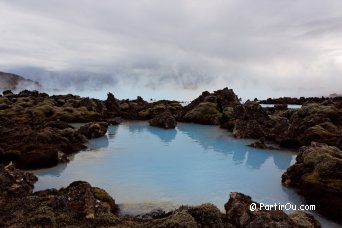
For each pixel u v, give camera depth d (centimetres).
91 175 2759
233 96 6556
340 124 4353
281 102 9606
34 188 2409
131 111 7200
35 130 4100
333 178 2173
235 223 1606
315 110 4625
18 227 1465
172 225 1437
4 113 5784
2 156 2992
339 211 1914
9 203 1822
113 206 1995
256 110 5325
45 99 7700
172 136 4697
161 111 6831
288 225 1501
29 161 2948
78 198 1870
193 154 3556
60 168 2975
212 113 6038
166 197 2261
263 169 2981
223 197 2272
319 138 3734
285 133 4253
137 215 1866
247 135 4516
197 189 2425
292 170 2538
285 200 2230
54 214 1627
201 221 1519
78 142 3941
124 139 4469
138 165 3094
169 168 2992
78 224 1577
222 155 3525
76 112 6238
